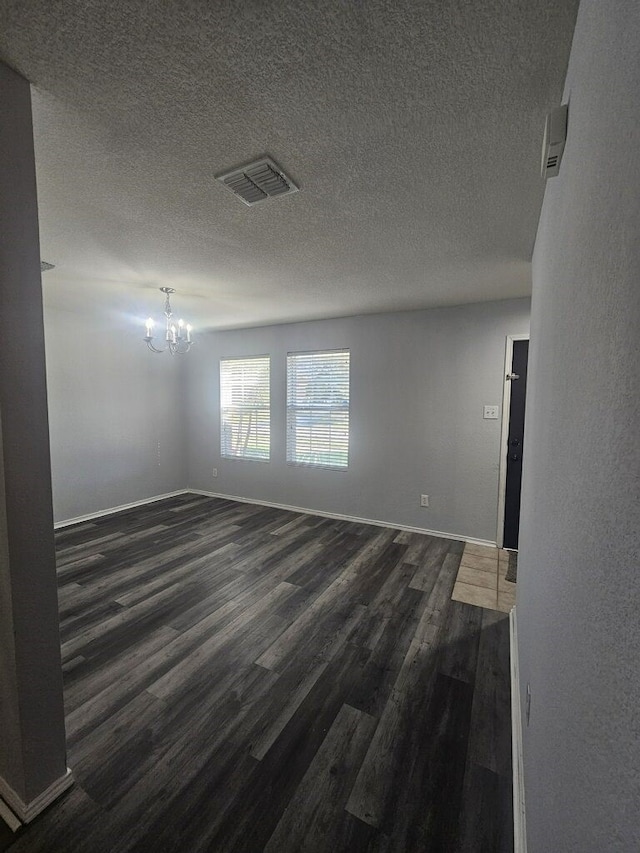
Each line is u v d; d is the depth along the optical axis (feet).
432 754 4.71
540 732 3.03
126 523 13.47
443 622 7.51
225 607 7.99
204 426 17.44
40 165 4.77
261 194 5.42
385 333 12.92
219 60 3.30
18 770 3.88
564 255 3.13
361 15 2.93
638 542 1.21
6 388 3.48
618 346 1.53
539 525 3.99
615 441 1.52
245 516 14.35
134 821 3.92
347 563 10.22
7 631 3.73
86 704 5.41
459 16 2.93
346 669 6.19
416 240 6.93
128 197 5.51
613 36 1.70
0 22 2.95
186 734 4.95
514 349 11.11
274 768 4.50
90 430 13.98
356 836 3.83
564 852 1.99
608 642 1.48
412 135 4.25
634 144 1.37
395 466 12.98
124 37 3.08
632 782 1.17
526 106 3.78
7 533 3.59
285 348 14.94
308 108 3.85
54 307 12.50
